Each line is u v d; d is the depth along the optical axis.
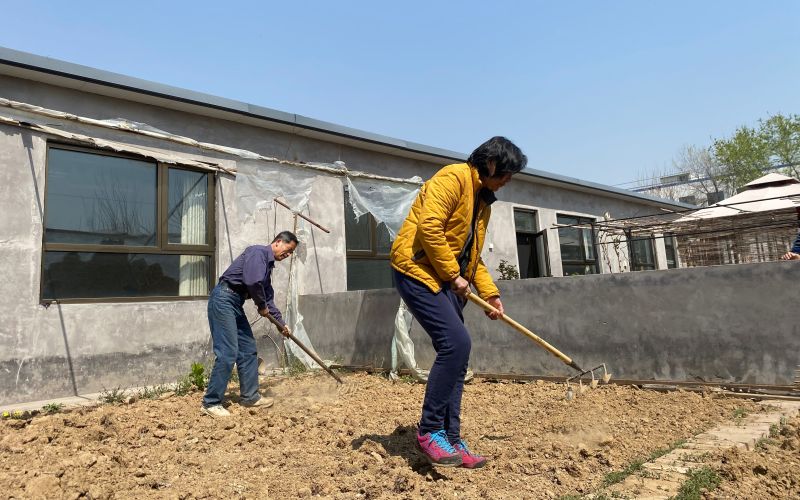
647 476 2.65
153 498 2.50
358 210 8.39
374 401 4.84
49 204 5.75
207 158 7.07
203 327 6.73
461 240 2.92
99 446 3.30
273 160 7.17
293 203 7.61
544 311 5.62
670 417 3.89
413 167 9.77
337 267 8.45
